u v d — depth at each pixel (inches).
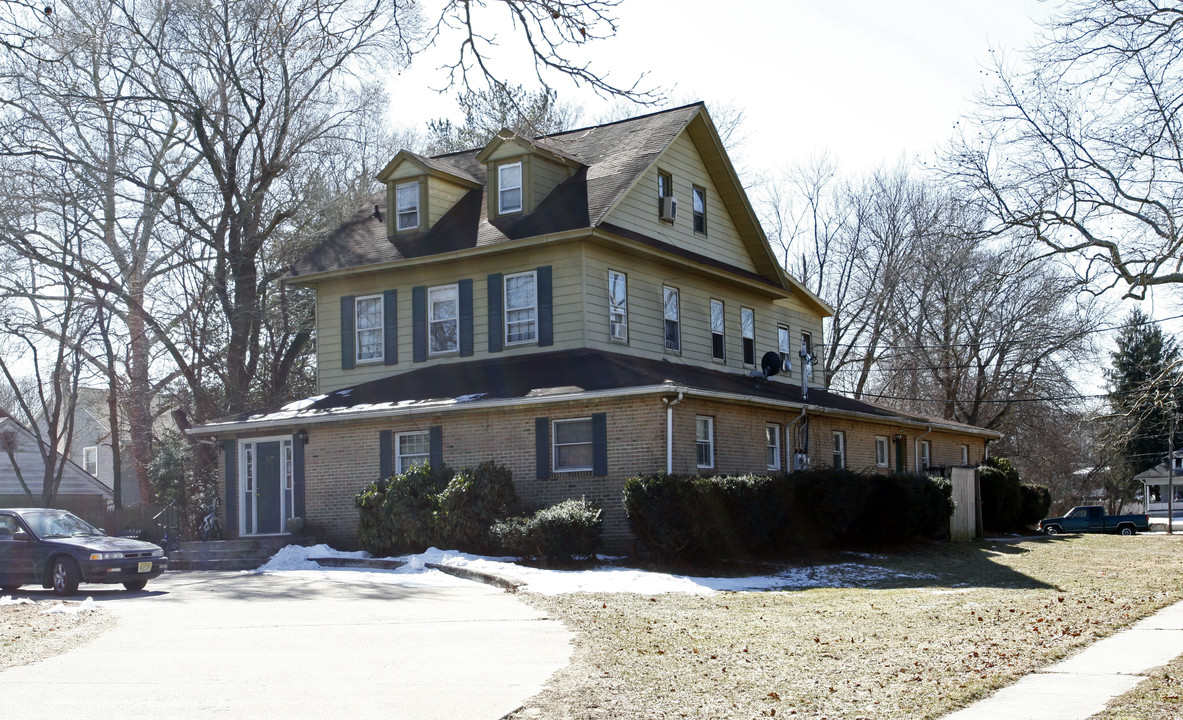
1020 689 370.9
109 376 1374.3
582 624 516.7
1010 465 1443.2
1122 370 1865.2
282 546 1010.1
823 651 439.8
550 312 1008.9
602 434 883.4
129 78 1243.2
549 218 1023.0
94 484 1875.0
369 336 1131.9
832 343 1987.0
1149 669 406.6
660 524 788.0
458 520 868.0
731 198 1225.4
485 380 978.7
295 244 1393.9
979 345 1733.5
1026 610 580.1
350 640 478.9
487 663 413.1
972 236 917.8
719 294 1217.4
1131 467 2346.2
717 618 543.2
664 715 327.9
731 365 1226.6
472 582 751.1
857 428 1248.8
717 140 1178.6
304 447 1045.8
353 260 1127.6
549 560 808.9
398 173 1143.0
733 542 821.9
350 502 1012.5
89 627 535.5
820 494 913.5
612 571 759.1
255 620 557.9
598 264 1013.8
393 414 965.8
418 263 1075.3
